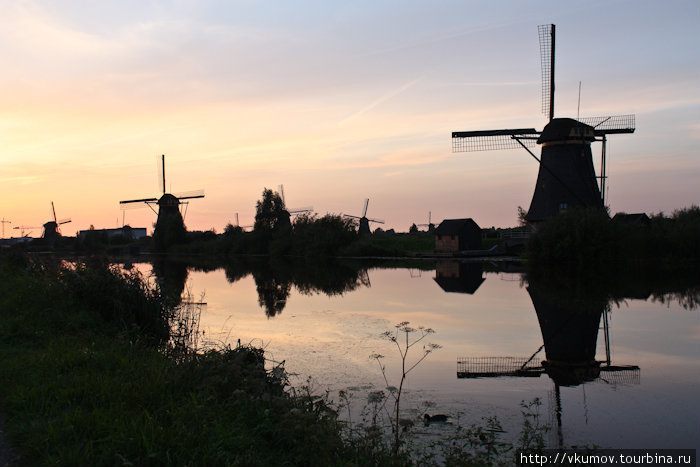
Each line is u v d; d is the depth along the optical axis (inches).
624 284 1203.9
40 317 429.1
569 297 1019.9
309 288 1258.0
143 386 259.8
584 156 1817.2
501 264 1951.3
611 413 386.3
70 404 237.6
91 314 470.0
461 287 1228.5
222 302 1000.9
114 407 231.8
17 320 404.8
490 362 537.6
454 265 1975.9
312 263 2274.9
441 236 2635.3
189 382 281.3
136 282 522.9
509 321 780.0
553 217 1721.2
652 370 509.4
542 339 652.1
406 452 284.4
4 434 209.3
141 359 331.3
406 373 491.5
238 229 3582.7
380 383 458.3
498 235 2883.9
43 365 294.4
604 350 594.2
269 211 3353.8
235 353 372.5
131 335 436.5
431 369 506.6
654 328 719.7
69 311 462.9
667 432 349.1
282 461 216.7
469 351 587.8
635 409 395.2
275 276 1617.9
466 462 263.9
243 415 250.1
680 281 1243.2
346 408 385.7
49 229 3981.3
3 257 876.6
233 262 2418.8
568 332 697.0
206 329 707.4
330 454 232.5
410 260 2326.5
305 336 665.6
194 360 314.0
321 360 538.9
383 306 936.9
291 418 241.9
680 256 1674.5
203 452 199.0
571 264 1686.8
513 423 364.2
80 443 199.2
